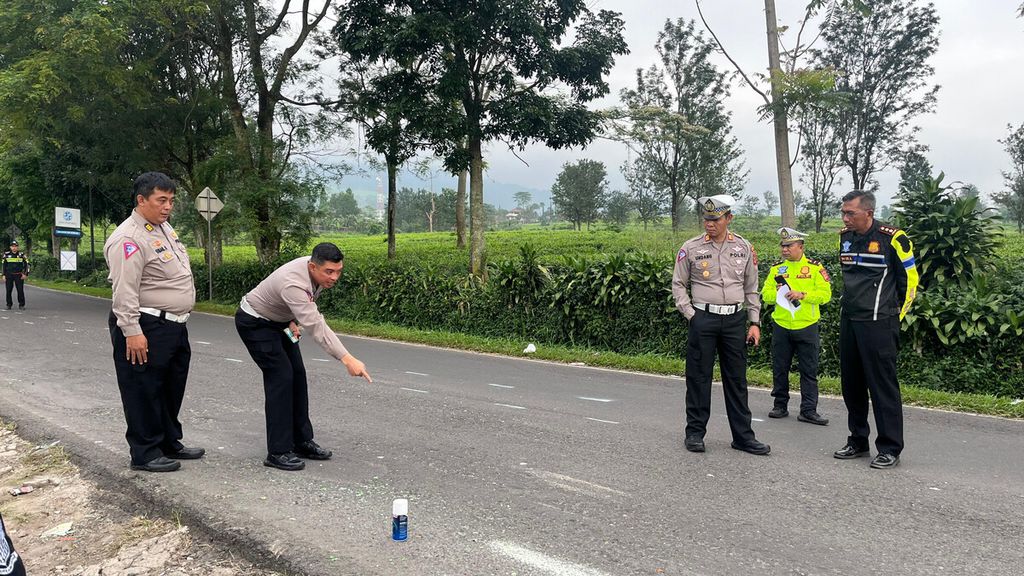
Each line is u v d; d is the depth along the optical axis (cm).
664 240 2548
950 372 812
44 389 768
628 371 968
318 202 2195
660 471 501
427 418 661
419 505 424
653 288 1064
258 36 2025
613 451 552
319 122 2158
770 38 1368
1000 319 790
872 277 523
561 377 910
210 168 1998
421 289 1454
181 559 360
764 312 957
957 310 807
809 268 682
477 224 1677
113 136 1950
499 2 1434
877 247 521
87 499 440
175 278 475
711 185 3809
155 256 461
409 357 1086
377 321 1547
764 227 6122
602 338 1137
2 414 654
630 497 445
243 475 476
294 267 467
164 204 463
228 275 2130
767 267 1148
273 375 487
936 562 355
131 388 469
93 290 2736
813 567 347
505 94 1636
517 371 957
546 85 1603
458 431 611
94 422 620
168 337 473
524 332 1255
